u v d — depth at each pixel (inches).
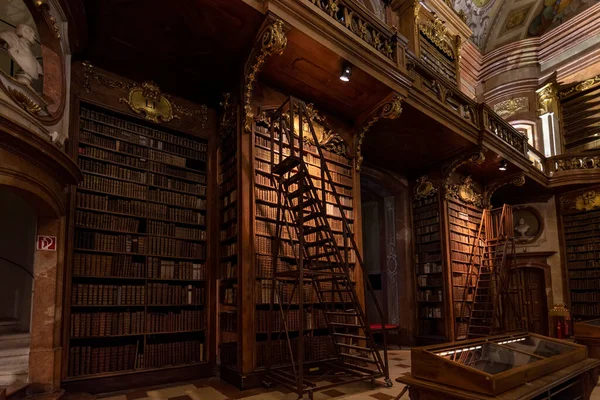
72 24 184.2
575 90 522.0
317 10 207.8
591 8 506.9
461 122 324.2
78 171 179.3
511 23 597.9
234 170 238.1
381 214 437.1
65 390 183.0
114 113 224.8
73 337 189.2
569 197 480.1
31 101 147.8
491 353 145.2
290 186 250.7
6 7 223.0
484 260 421.4
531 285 493.0
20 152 143.3
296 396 189.0
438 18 461.4
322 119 275.4
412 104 277.1
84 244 200.1
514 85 569.3
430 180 395.9
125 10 190.5
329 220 266.8
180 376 220.1
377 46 253.9
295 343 228.5
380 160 384.5
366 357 250.2
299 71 237.5
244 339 207.6
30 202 165.6
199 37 210.7
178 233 236.7
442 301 368.8
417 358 129.1
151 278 219.6
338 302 260.8
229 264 235.0
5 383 166.6
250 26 202.4
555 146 523.8
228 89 253.1
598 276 442.6
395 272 412.2
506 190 490.6
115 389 198.1
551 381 126.1
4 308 241.0
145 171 230.1
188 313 232.2
